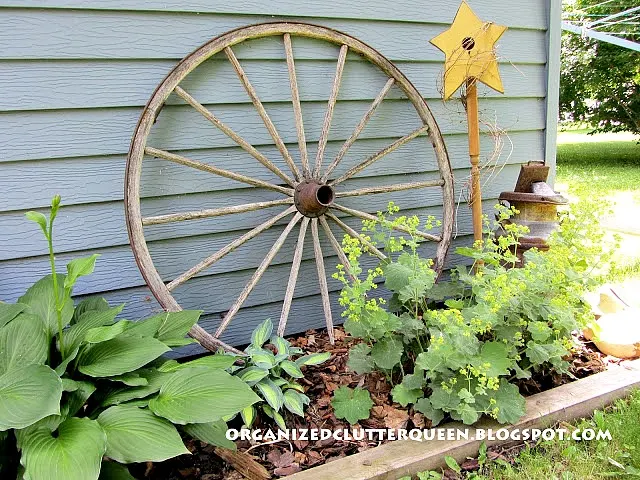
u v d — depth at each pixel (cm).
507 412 175
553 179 308
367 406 185
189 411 136
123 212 213
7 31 186
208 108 221
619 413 192
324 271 241
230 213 217
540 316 201
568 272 194
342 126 250
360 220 262
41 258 204
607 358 230
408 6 254
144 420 135
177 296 227
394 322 188
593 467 168
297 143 241
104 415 137
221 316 237
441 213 284
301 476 155
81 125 201
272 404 175
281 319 231
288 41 222
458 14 236
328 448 175
